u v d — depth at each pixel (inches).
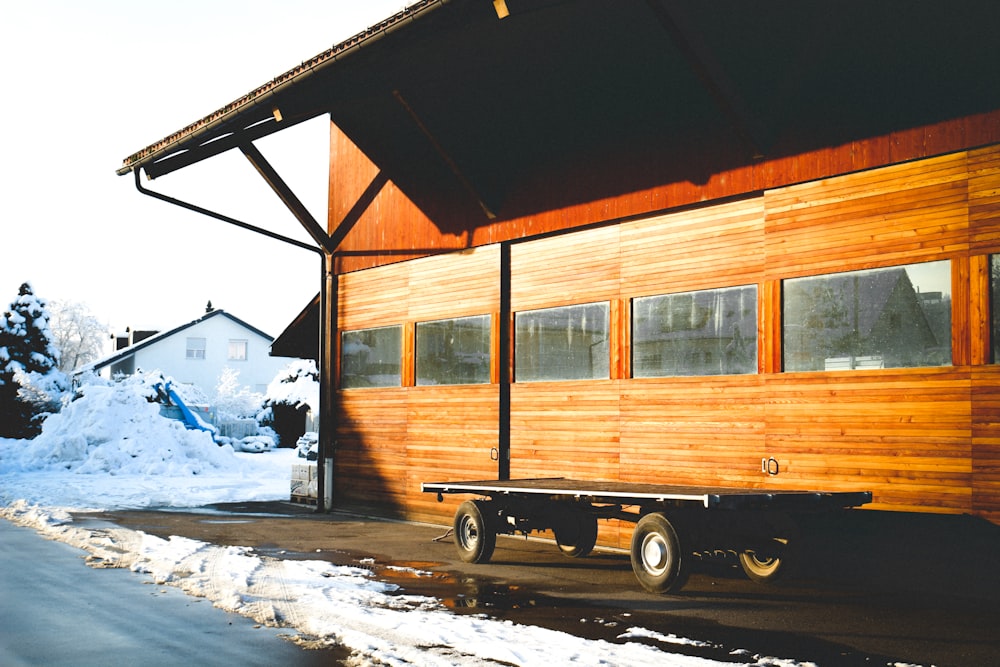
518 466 598.9
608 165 547.5
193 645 291.7
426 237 678.5
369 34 485.4
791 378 452.8
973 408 391.5
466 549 476.7
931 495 400.8
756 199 476.7
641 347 528.1
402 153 681.6
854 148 434.9
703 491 392.5
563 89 550.6
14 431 1702.8
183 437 1288.1
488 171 617.0
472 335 638.5
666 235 518.3
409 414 687.7
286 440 2144.4
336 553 506.9
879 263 424.8
